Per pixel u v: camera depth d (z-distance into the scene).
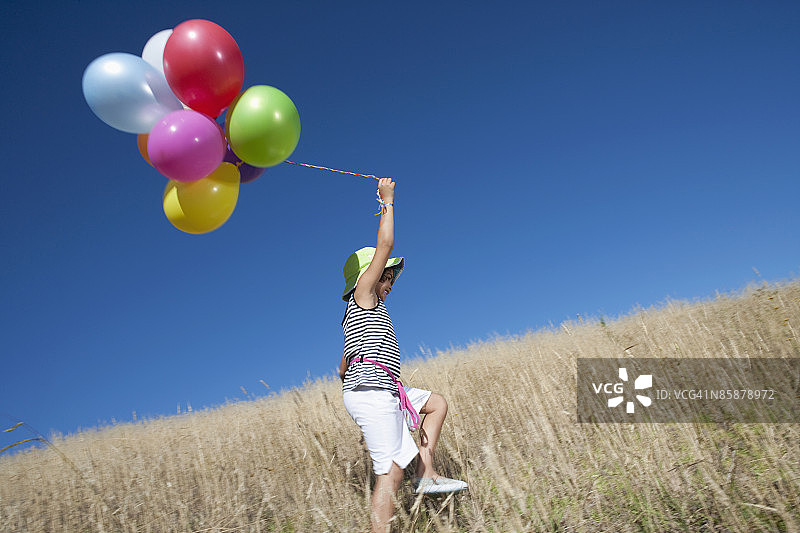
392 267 3.22
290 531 3.24
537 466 3.24
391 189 3.11
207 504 3.63
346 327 3.03
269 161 2.89
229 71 2.73
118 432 6.67
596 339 6.10
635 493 2.68
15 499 4.48
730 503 2.31
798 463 2.58
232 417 6.56
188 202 2.85
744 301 6.45
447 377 5.35
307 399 5.85
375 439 2.71
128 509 3.72
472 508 2.87
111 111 2.75
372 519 2.56
